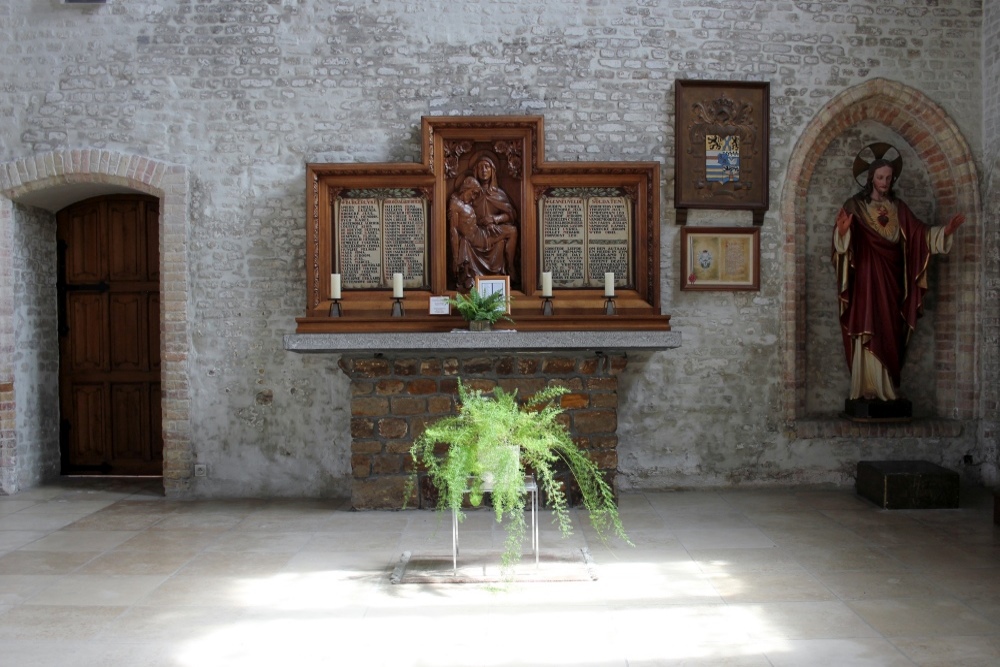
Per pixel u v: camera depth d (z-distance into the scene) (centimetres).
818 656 339
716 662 334
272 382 658
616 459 613
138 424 742
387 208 650
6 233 664
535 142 641
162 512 606
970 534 529
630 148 664
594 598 412
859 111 682
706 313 669
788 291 668
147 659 340
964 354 681
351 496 648
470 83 659
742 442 671
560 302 643
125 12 655
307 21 657
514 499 428
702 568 461
